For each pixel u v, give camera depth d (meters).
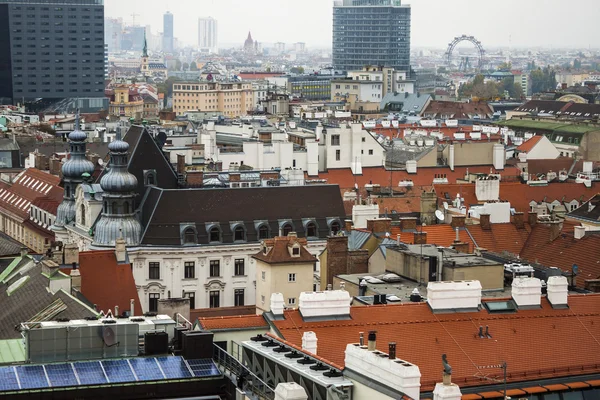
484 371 126.00
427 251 172.62
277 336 129.25
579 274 194.50
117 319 125.00
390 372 101.94
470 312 136.38
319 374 108.62
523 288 138.00
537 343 132.38
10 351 119.69
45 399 107.12
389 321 133.62
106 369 112.50
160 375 111.69
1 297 189.25
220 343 131.12
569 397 126.19
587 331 135.62
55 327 114.88
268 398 108.69
